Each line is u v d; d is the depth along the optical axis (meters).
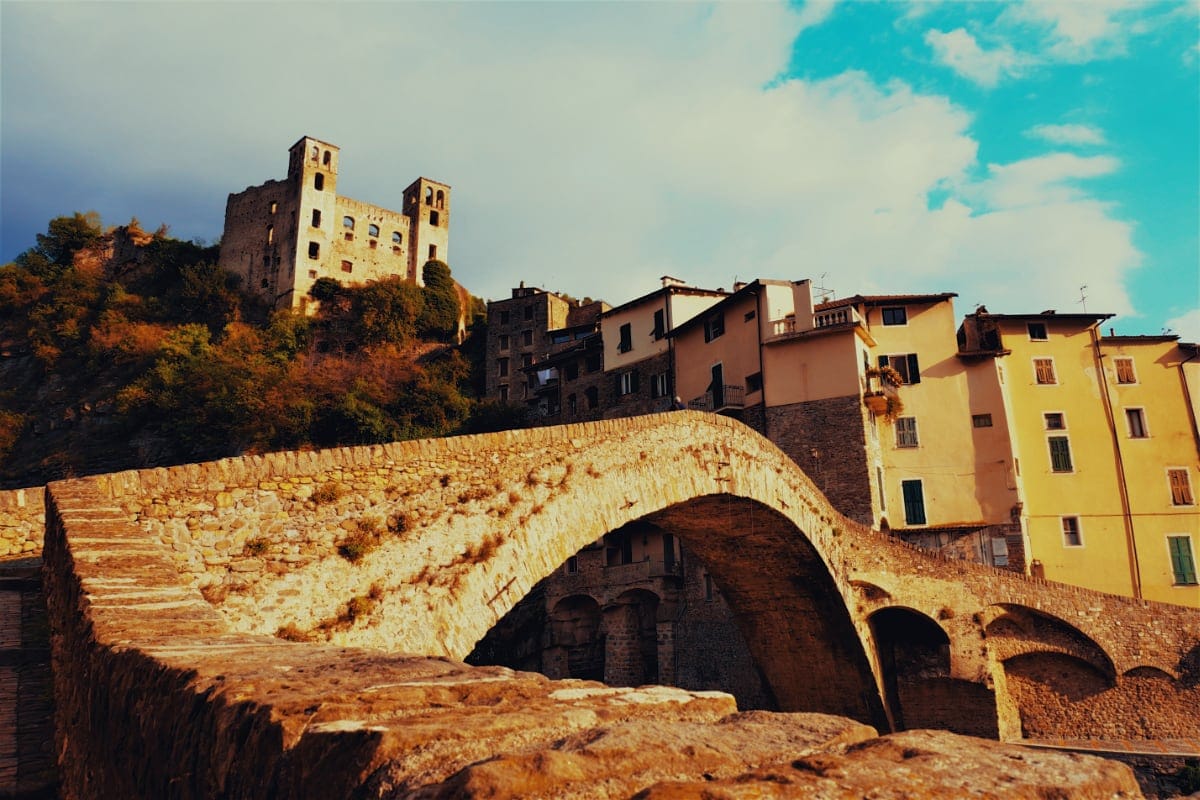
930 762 2.61
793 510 29.17
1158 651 33.34
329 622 13.52
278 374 72.62
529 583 17.17
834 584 31.64
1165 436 44.47
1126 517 43.19
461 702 3.64
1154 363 45.78
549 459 18.64
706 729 3.05
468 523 16.20
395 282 90.88
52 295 98.06
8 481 76.06
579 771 2.42
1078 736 33.12
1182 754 29.61
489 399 73.50
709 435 25.05
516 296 85.75
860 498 40.28
